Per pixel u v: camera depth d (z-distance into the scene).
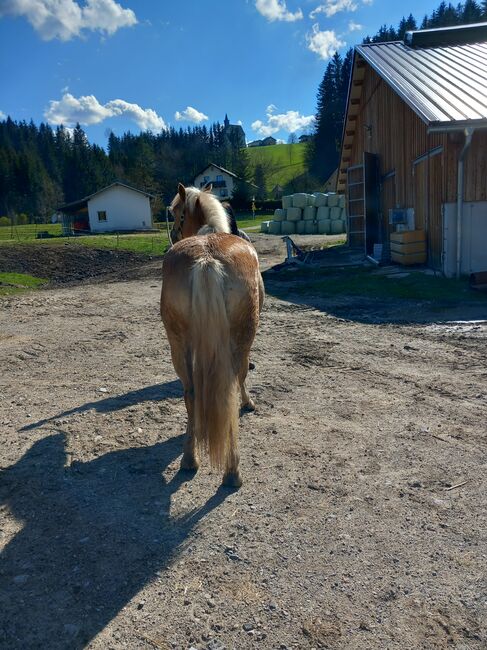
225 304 3.19
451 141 10.64
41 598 2.62
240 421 4.78
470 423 4.57
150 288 14.49
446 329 7.85
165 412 5.11
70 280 18.97
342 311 9.70
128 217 49.34
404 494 3.47
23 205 87.56
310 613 2.47
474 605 2.49
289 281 13.65
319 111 82.81
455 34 17.97
